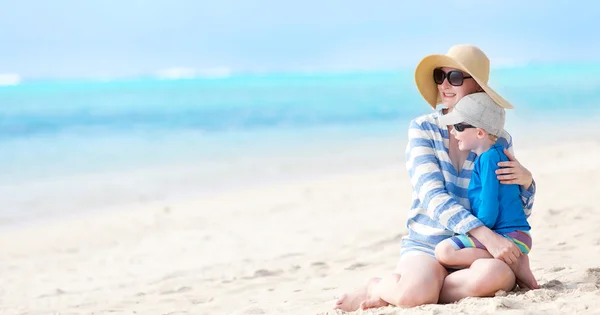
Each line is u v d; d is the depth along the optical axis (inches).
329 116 976.9
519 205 148.3
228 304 195.6
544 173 388.2
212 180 502.3
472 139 148.9
